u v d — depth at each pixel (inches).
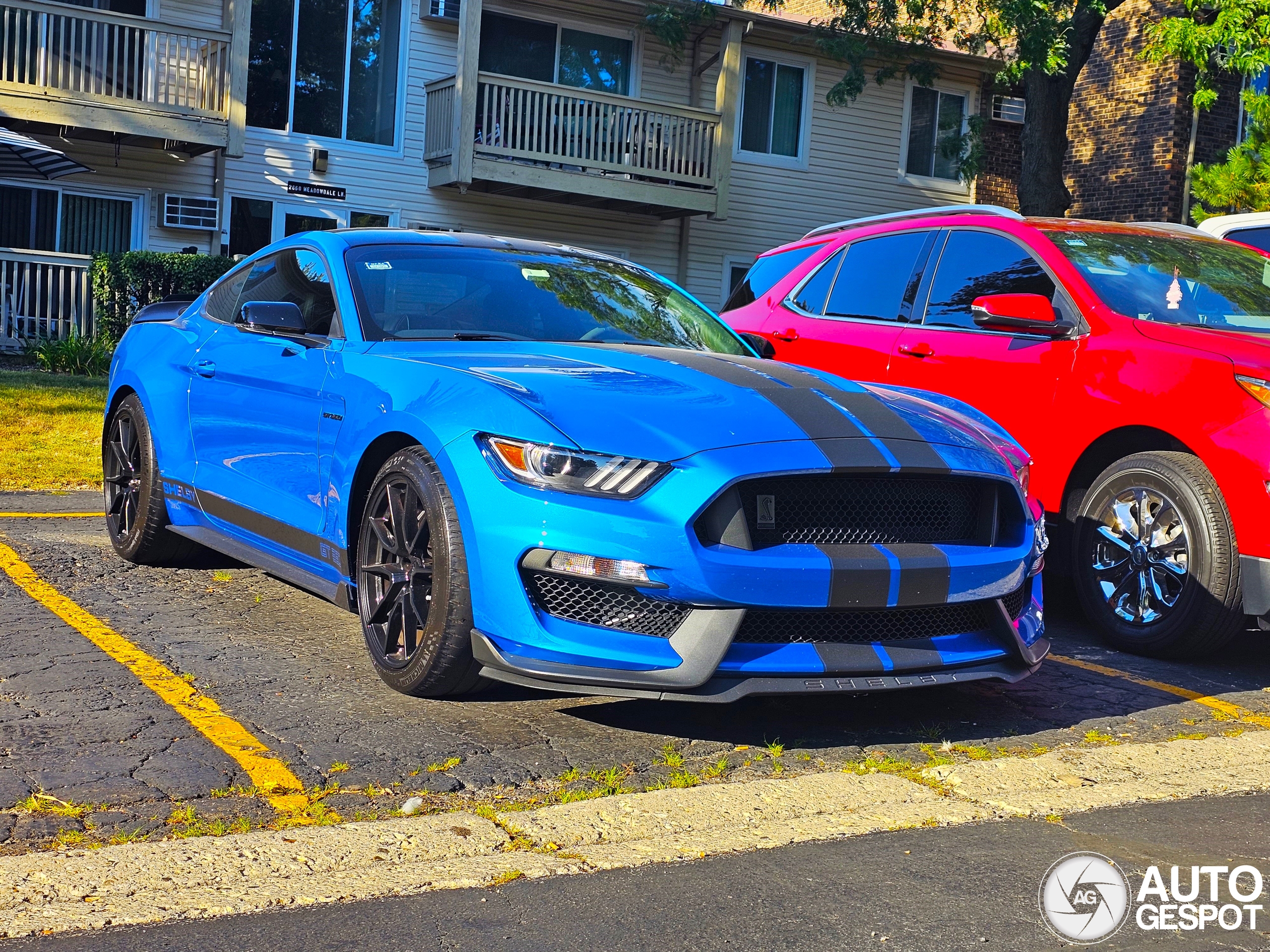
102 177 646.5
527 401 139.2
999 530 149.0
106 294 563.5
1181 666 193.2
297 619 189.2
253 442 183.5
